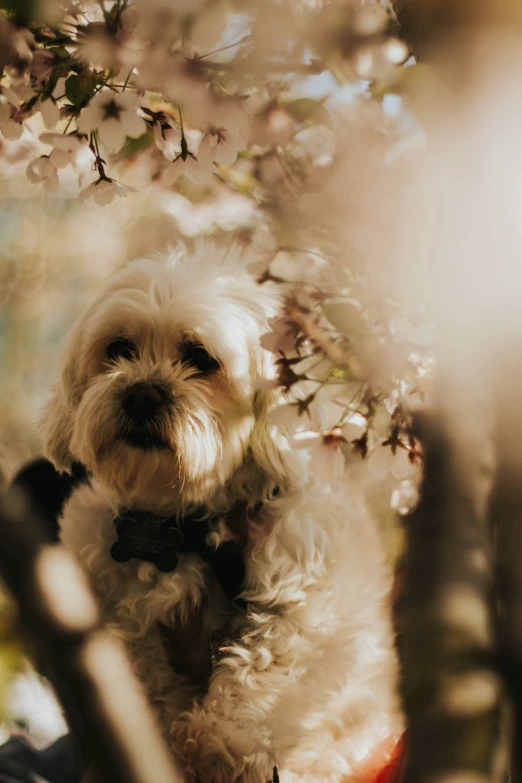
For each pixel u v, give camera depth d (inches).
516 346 31.9
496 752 27.8
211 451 85.7
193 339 89.7
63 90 63.4
